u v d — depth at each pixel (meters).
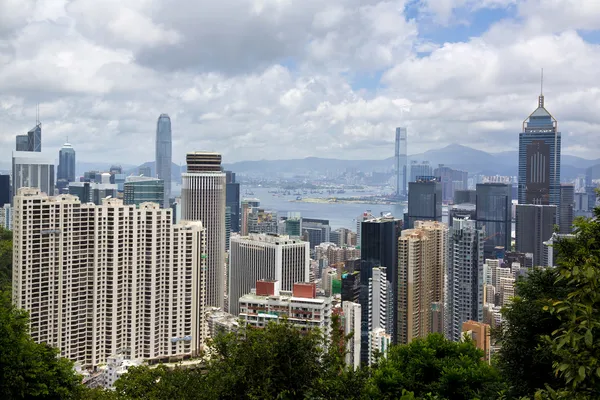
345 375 51.44
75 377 69.69
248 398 51.53
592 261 28.28
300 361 52.75
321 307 133.75
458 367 58.03
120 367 135.12
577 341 26.50
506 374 55.75
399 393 57.22
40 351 67.44
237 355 54.25
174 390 53.69
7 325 63.50
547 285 57.25
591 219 50.53
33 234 139.88
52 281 143.38
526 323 54.81
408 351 66.69
